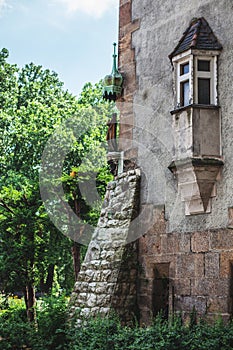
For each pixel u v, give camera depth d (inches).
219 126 446.6
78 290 528.7
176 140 458.9
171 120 493.4
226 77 445.7
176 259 474.9
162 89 508.7
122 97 558.3
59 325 482.6
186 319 457.1
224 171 440.1
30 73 1227.9
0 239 643.5
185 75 468.8
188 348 394.6
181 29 493.7
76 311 491.8
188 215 467.5
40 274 644.7
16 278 631.2
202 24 468.4
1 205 655.8
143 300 501.0
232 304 426.3
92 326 459.5
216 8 460.8
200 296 448.5
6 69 1194.0
